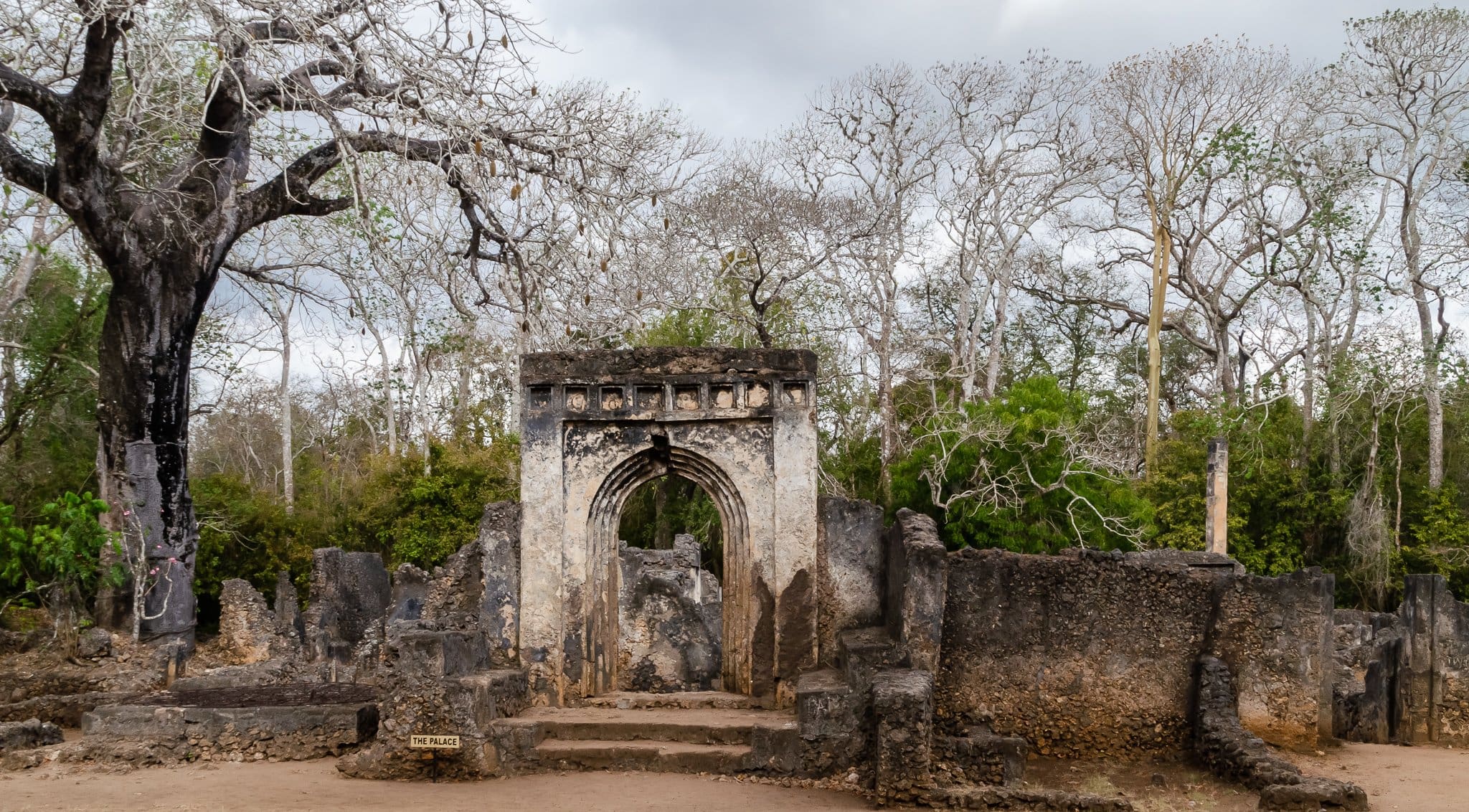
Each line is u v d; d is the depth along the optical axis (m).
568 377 16.02
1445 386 35.31
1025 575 15.72
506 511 16.11
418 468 34.25
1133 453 39.50
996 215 40.94
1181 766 15.09
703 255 35.91
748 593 15.74
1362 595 33.06
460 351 40.75
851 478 35.66
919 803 12.73
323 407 53.38
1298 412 37.84
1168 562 16.56
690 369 15.98
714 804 12.52
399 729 13.80
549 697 15.59
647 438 15.94
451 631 15.27
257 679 20.52
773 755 13.80
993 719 15.48
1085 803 12.52
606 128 25.08
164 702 16.19
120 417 23.25
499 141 24.20
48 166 22.09
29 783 13.70
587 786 13.28
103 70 21.09
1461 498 35.00
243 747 15.37
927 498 28.88
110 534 21.09
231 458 49.56
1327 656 16.66
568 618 15.73
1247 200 42.12
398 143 23.80
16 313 28.61
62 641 21.36
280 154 27.72
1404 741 18.88
